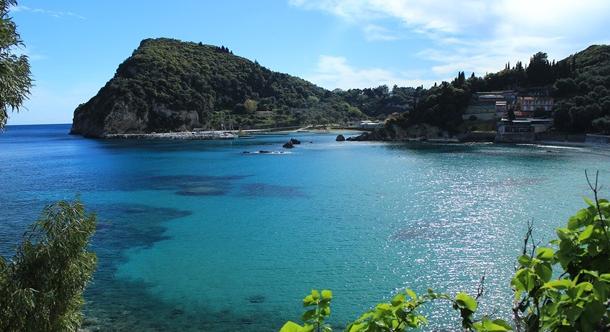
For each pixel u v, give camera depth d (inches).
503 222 1734.7
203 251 1464.1
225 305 1053.2
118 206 2209.6
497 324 190.5
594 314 163.8
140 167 3868.1
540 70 7504.9
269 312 1014.4
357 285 1140.5
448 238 1529.3
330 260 1337.4
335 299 1058.1
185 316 999.0
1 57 422.9
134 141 7854.3
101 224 1840.6
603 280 167.3
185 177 3181.6
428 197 2304.4
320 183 2847.0
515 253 1350.9
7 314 491.2
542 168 3326.8
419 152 4987.7
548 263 194.1
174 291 1136.8
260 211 2054.6
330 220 1846.7
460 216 1856.5
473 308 204.7
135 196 2477.9
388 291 1096.8
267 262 1338.6
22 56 442.3
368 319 217.2
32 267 523.2
